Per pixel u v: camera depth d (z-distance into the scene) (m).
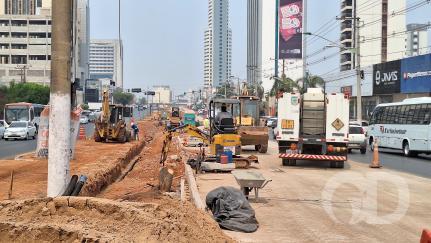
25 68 119.81
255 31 139.62
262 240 9.27
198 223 9.00
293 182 17.39
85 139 46.03
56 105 10.41
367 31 112.31
